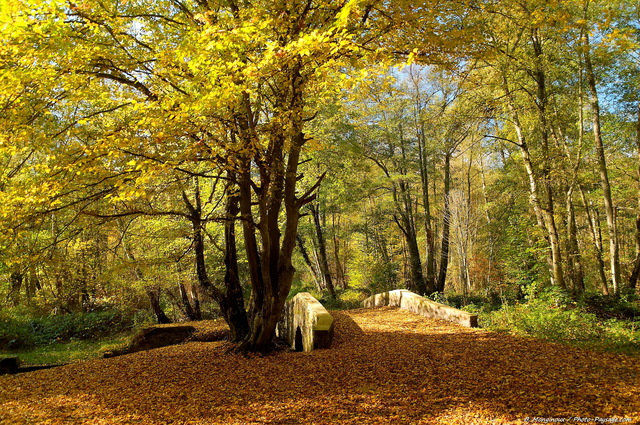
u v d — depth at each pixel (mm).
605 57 10164
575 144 16156
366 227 23781
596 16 10750
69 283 14133
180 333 12016
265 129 5965
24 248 6238
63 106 6637
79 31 5379
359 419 4336
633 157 15859
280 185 7641
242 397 5289
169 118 5133
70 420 4801
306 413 4625
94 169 5340
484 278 19156
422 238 27047
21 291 15203
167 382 6137
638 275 13656
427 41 5629
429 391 4926
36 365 9414
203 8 5930
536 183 12688
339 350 7406
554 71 12000
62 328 14766
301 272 32938
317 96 6785
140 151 5457
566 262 13961
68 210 6988
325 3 5289
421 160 19344
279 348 8445
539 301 9648
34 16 4590
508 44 11227
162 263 8117
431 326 9578
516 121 12594
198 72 4863
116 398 5543
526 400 4297
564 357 5645
